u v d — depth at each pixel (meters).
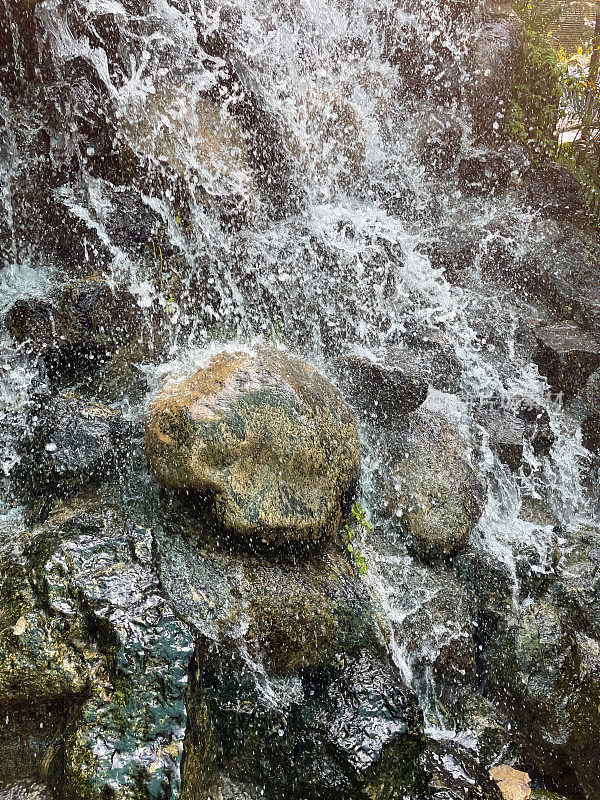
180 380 1.63
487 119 2.69
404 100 2.58
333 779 1.28
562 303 2.42
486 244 2.42
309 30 2.38
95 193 1.87
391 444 1.83
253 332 1.95
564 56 3.00
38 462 1.42
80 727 1.11
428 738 1.49
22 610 1.19
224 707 1.31
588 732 1.56
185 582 1.34
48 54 1.87
